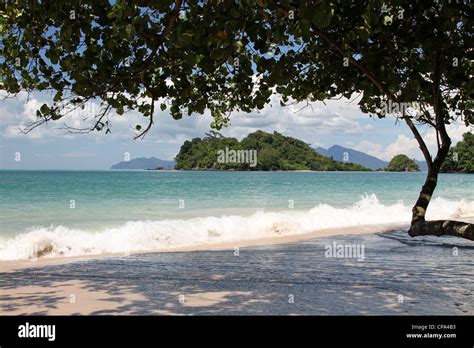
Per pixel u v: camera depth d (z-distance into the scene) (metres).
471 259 10.01
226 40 3.65
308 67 5.55
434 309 6.09
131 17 3.66
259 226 15.30
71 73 4.39
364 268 9.00
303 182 48.62
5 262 10.27
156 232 13.27
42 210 20.66
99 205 23.02
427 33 4.25
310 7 3.04
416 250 11.23
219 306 6.25
